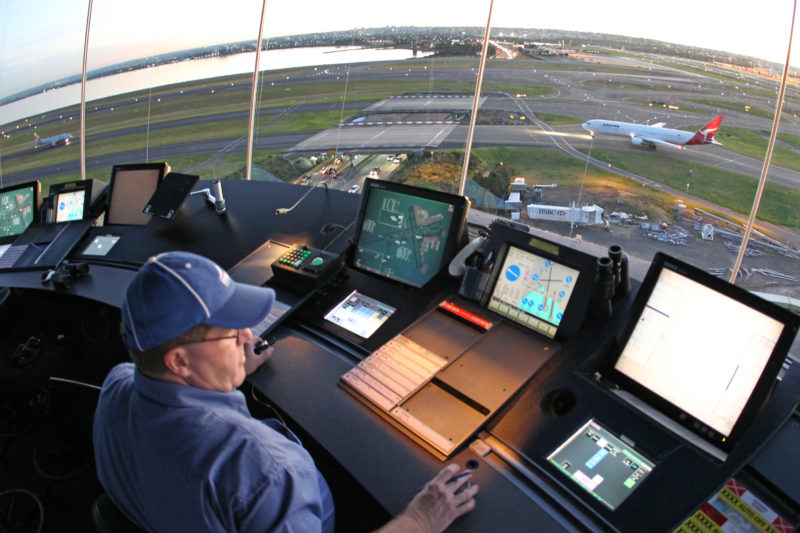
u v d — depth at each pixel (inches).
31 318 124.6
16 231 128.9
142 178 120.0
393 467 52.5
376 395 61.1
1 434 102.2
